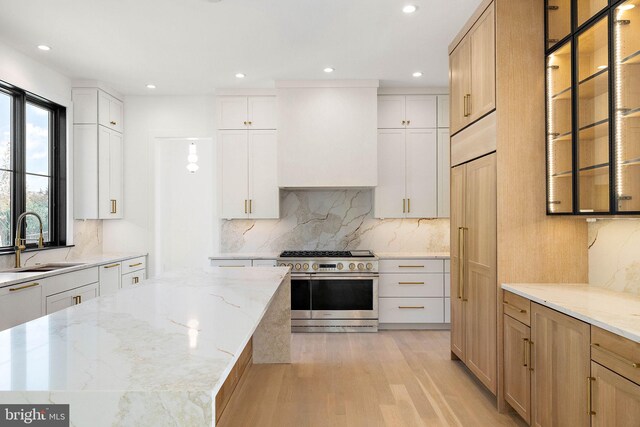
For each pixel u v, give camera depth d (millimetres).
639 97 2035
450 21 3371
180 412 1028
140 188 5289
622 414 1711
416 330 4887
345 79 4828
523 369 2541
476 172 3189
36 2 2959
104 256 4809
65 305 3656
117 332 1527
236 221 5371
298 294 4809
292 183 4883
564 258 2838
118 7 3049
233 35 3570
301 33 3551
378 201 5102
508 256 2824
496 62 2820
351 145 4883
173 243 6383
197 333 1516
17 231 3721
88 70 4375
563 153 2627
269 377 3438
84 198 4668
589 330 1934
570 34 2521
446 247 5375
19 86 3854
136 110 5285
